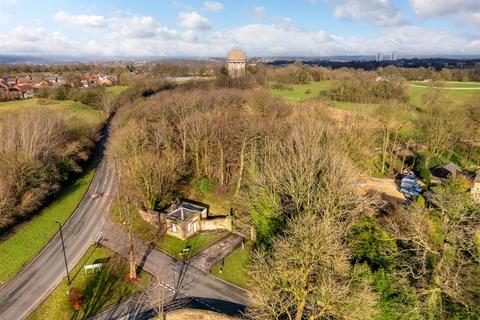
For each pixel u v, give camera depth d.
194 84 147.00
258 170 56.78
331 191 42.66
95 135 98.38
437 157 77.38
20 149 65.19
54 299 40.88
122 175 66.62
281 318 36.06
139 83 145.50
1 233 54.28
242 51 178.25
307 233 33.19
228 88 127.88
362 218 40.91
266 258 41.28
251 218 51.53
